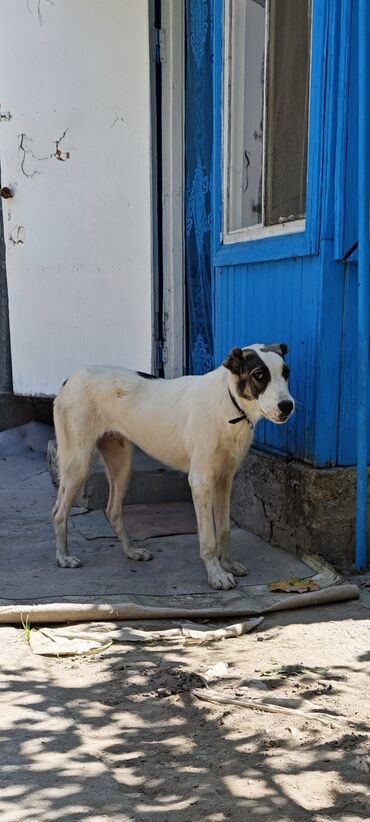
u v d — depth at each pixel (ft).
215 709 9.61
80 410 15.21
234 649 11.53
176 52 21.17
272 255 15.29
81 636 11.89
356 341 14.19
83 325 23.35
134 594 13.61
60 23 21.93
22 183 23.65
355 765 8.28
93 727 9.21
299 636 11.87
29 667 10.89
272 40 15.28
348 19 12.85
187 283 22.25
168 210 21.90
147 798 7.75
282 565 14.79
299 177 14.80
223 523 14.65
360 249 13.24
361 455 13.92
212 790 7.88
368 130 12.86
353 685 10.20
